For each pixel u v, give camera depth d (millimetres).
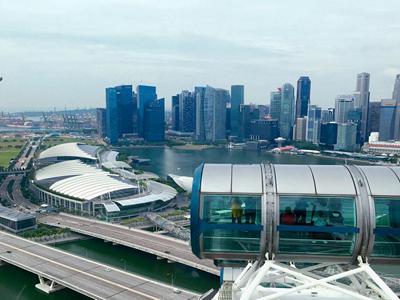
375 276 23578
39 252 116250
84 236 142875
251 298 26000
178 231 143000
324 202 24922
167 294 88938
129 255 125312
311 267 28797
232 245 25859
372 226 24219
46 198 197375
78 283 93875
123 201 173875
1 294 97312
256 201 25391
